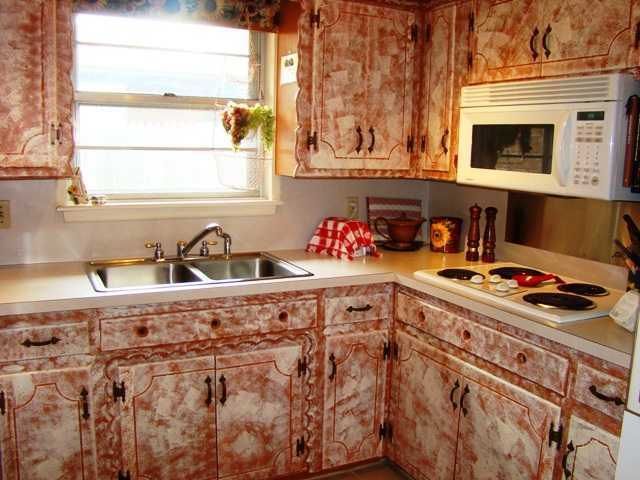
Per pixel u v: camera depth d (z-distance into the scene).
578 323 1.92
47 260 2.55
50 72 2.18
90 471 2.15
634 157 1.88
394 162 2.85
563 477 1.86
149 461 2.25
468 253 2.85
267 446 2.47
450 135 2.67
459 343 2.27
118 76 2.64
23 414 2.02
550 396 1.91
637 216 2.21
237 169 2.94
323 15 2.59
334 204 3.12
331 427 2.59
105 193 2.70
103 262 2.58
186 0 2.63
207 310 2.26
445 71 2.68
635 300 1.84
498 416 2.10
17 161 2.17
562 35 2.11
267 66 2.92
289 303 2.40
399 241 3.09
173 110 2.77
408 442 2.59
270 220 2.98
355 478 2.68
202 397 2.30
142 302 2.12
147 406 2.22
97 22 2.57
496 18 2.38
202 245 2.76
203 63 2.80
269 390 2.43
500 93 2.27
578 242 2.46
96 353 2.11
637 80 1.86
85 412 2.11
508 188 2.26
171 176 2.83
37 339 2.01
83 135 2.62
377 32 2.72
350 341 2.56
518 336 2.02
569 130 2.00
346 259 2.83
